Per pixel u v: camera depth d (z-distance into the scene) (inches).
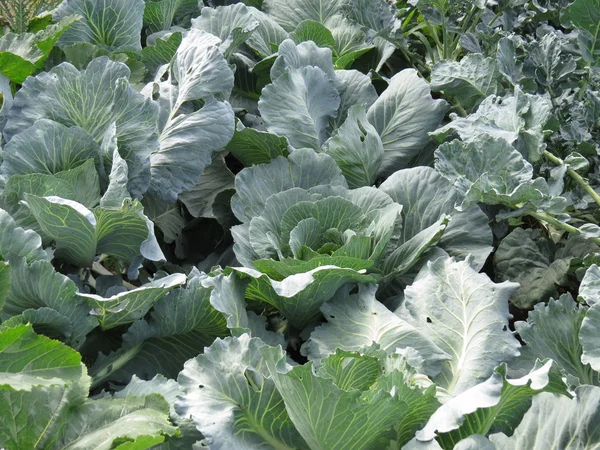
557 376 81.7
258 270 98.5
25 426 74.3
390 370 80.1
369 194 108.2
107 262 114.3
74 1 132.3
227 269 94.0
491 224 122.0
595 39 132.2
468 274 94.0
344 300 96.9
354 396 69.7
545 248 116.4
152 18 149.4
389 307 102.3
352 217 104.4
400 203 111.4
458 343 88.7
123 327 94.1
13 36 126.0
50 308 82.8
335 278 93.3
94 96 107.3
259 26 148.0
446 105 126.7
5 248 83.7
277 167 112.3
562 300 92.7
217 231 131.4
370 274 98.1
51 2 143.7
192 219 132.3
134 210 91.8
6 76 123.2
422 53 169.6
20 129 105.0
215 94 116.0
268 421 76.4
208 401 74.4
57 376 69.7
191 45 118.9
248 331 87.1
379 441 76.4
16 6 135.5
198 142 109.7
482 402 70.4
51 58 130.8
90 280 106.0
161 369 93.7
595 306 84.0
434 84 135.1
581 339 82.9
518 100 118.3
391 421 73.9
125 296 84.7
